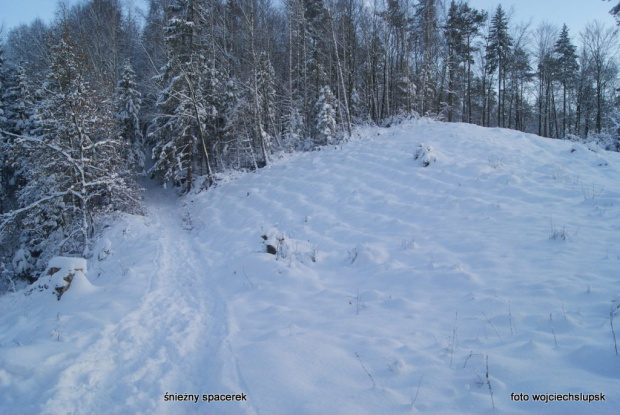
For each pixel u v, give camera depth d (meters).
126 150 25.55
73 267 9.01
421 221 10.42
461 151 15.33
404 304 6.08
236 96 24.84
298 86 28.73
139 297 7.98
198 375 4.72
